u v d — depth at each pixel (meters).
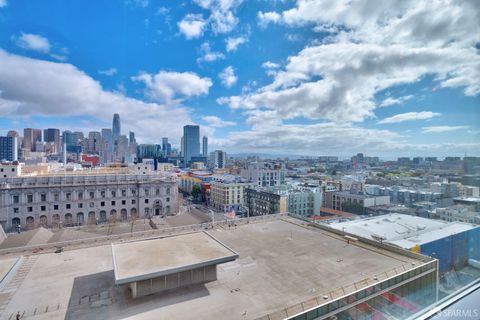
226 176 129.38
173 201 82.12
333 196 82.75
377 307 17.17
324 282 18.95
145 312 15.45
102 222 69.31
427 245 28.59
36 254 24.05
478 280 6.91
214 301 16.55
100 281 19.06
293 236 29.80
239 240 28.33
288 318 13.99
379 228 41.97
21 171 71.62
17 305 16.09
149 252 19.83
